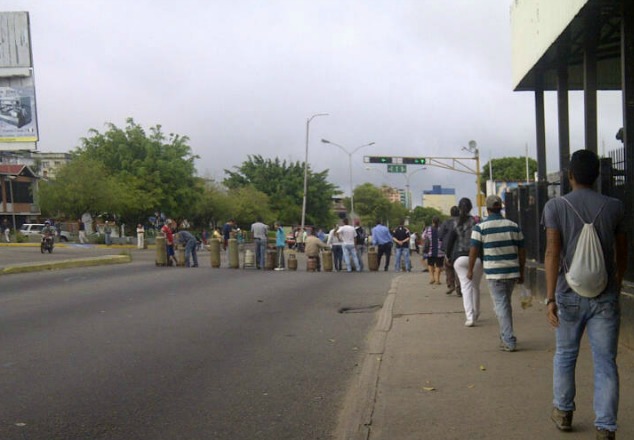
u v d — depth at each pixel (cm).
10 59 3056
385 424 548
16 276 1866
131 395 658
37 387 681
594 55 1070
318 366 791
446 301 1302
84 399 641
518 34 1395
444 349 841
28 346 879
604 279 462
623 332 809
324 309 1267
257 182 7206
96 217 5569
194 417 592
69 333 975
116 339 934
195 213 6425
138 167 5281
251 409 618
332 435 547
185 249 2444
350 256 2281
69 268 2205
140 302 1319
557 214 482
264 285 1678
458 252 1005
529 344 851
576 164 487
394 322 1069
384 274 2089
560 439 499
